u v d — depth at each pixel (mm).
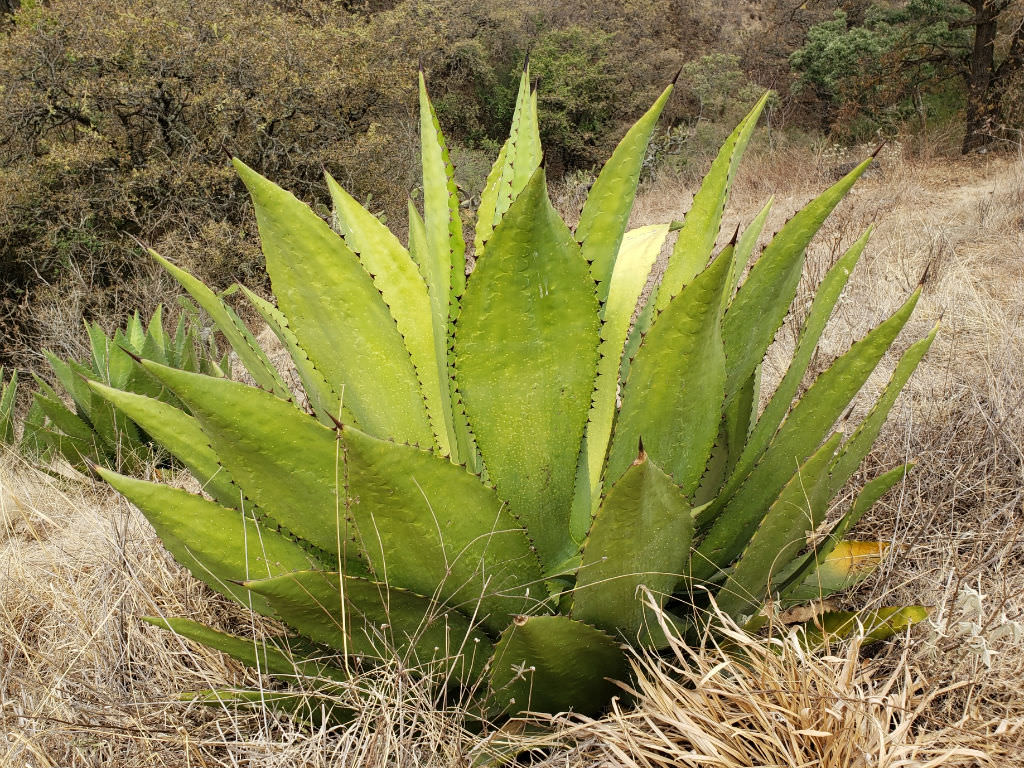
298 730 2330
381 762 2082
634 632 2139
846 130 18438
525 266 1937
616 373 2367
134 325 5277
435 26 23078
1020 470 2996
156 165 11797
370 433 2293
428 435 2299
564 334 2020
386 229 2439
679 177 15633
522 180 2385
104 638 2715
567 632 1969
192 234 11609
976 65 15688
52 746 2410
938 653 2205
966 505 3037
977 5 15883
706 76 24219
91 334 4867
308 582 1952
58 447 4375
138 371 4410
